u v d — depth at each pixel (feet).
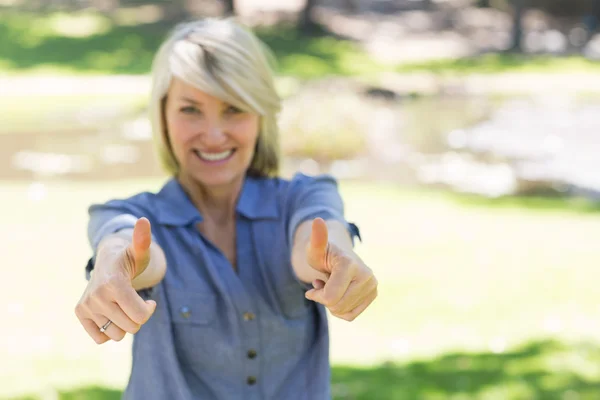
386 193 42.14
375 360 20.68
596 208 40.09
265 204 7.77
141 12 116.57
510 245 32.30
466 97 79.66
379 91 78.54
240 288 7.46
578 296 26.43
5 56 90.94
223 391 7.44
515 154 54.60
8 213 35.14
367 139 55.11
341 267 5.85
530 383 19.12
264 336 7.51
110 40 100.17
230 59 7.44
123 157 50.65
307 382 7.64
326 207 7.30
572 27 125.80
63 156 50.44
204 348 7.39
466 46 112.68
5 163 47.91
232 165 7.64
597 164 51.60
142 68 89.30
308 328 7.72
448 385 18.90
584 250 31.78
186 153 7.61
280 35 108.58
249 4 123.75
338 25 117.19
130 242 6.54
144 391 7.37
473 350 21.57
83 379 18.97
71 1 119.65
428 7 132.26
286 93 71.87
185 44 7.47
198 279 7.44
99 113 66.33
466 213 37.88
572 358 21.02
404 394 18.19
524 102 77.71
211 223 7.80
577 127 65.16
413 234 33.65
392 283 27.25
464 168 50.24
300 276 6.97
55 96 73.61
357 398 17.85
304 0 122.72
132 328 5.82
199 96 7.47
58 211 35.70
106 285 5.80
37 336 21.91
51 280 26.61
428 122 65.57
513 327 23.54
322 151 52.44
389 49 108.37
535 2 131.34
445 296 26.07
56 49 94.99
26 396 17.81
